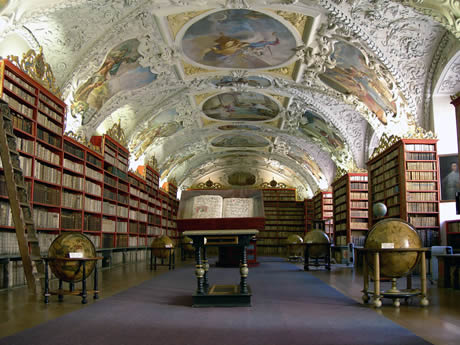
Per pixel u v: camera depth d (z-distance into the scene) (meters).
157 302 8.25
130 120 21.67
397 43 14.09
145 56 16.41
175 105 22.84
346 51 15.47
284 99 22.67
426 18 12.89
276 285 11.35
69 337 5.30
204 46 16.64
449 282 10.91
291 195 41.47
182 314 6.93
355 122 21.89
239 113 26.16
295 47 16.47
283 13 14.18
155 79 18.73
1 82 10.31
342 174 24.88
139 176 24.44
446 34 13.55
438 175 15.00
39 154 12.24
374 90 16.80
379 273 8.02
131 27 14.32
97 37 13.96
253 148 35.28
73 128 16.27
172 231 35.47
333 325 6.03
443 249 12.11
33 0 10.57
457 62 14.02
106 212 18.58
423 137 15.28
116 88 17.70
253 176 42.09
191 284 11.57
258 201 8.13
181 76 19.14
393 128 16.98
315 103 21.33
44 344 4.95
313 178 35.72
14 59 10.92
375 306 7.64
